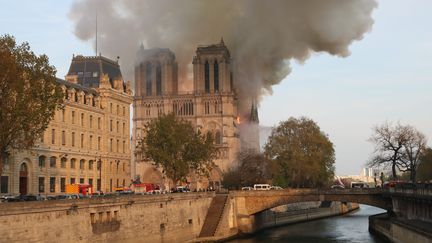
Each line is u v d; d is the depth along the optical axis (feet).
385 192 452.35
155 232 359.46
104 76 515.50
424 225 303.48
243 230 482.69
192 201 423.64
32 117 262.67
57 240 257.55
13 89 258.57
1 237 221.46
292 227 547.49
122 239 318.24
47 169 431.43
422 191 326.24
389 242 375.25
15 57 264.93
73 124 460.96
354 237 436.76
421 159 547.08
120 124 538.47
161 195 370.94
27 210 236.22
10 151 383.86
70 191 424.05
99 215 296.92
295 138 655.35
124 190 485.97
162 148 504.84
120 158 534.37
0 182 380.37
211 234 428.15
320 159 645.51
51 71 279.49
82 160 476.95
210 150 540.52
